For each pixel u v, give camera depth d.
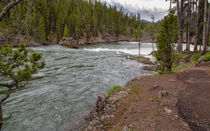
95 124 5.93
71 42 51.78
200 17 31.73
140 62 24.72
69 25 75.81
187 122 4.12
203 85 6.92
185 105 5.08
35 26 45.78
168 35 10.12
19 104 8.55
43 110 7.98
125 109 6.23
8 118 7.14
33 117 7.29
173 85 7.80
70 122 6.82
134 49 49.00
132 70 18.58
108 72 17.20
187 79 8.63
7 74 4.26
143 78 10.98
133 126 4.67
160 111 5.12
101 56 30.11
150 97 6.73
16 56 4.24
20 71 4.42
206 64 13.64
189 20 29.36
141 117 5.12
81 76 15.10
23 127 6.50
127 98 7.32
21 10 4.18
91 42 78.50
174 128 4.00
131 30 121.88
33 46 42.41
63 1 92.81
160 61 11.41
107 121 5.85
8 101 8.84
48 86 11.71
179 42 21.00
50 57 25.66
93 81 13.49
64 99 9.42
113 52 38.22
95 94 10.35
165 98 6.06
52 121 6.95
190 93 6.12
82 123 6.64
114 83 13.02
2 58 4.10
